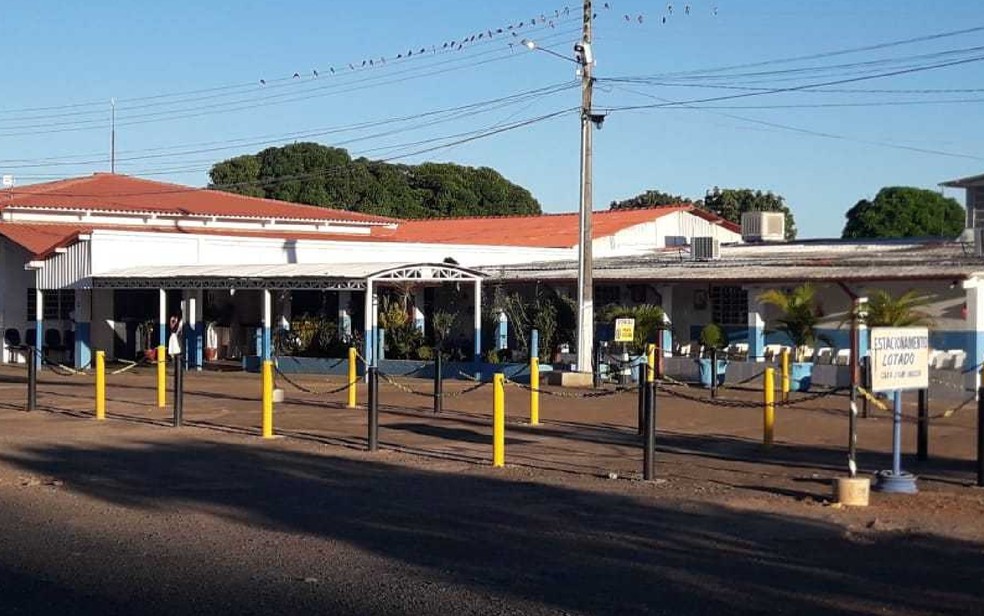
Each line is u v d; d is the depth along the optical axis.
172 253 39.16
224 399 25.66
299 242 41.72
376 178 81.75
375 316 33.00
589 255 29.47
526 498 13.09
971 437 18.73
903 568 9.69
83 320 38.38
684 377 30.11
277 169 80.94
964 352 25.77
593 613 8.25
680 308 32.50
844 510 12.31
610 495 13.27
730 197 83.19
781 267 30.72
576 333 31.50
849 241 38.94
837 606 8.45
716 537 10.95
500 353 32.91
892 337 13.19
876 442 18.22
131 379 32.41
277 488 13.80
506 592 8.85
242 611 8.28
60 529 11.29
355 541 10.77
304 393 27.05
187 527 11.41
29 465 15.60
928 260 28.80
